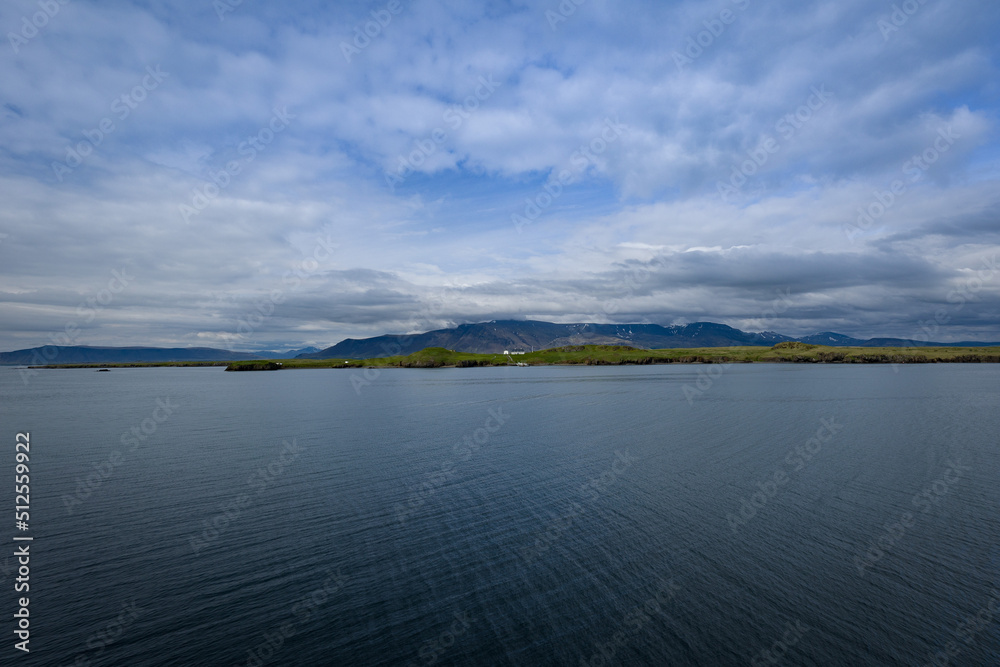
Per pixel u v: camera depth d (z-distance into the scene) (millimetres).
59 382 182750
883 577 20016
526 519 26625
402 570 21016
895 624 16875
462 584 19844
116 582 20031
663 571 20734
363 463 39250
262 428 57844
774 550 22531
